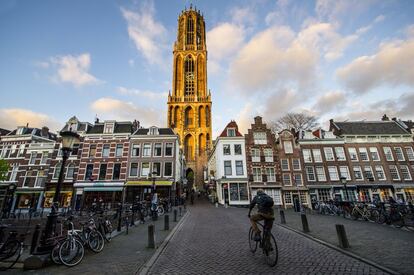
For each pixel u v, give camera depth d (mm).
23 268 6309
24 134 35469
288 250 7406
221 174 31562
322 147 32094
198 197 45250
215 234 10555
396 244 7562
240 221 14484
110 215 18422
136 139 31438
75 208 27781
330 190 29891
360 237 8891
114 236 10531
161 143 31344
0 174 29734
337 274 5176
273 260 5883
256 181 30844
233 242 8805
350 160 31234
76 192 28703
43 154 33344
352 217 15445
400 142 31969
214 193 37625
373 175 30547
